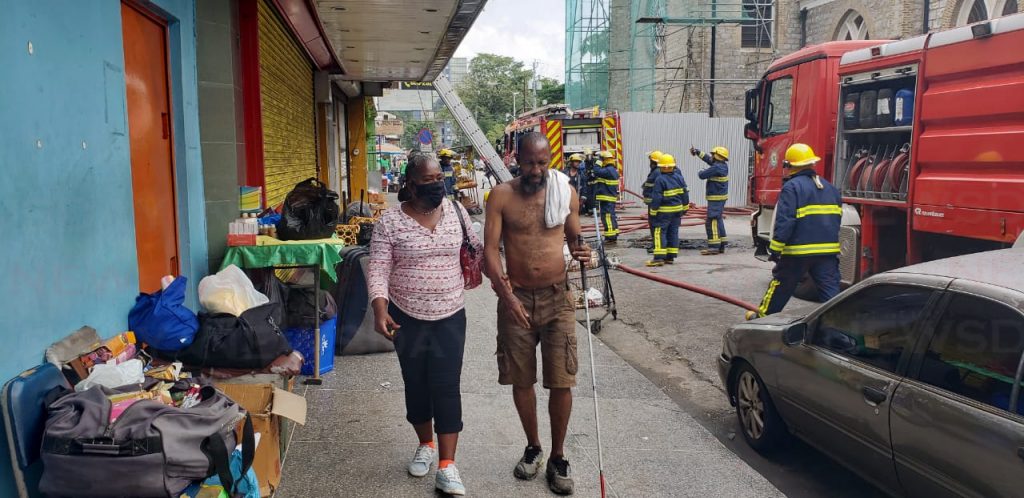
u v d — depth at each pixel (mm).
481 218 21547
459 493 3801
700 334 7910
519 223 3811
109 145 3781
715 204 13438
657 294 9984
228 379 4023
